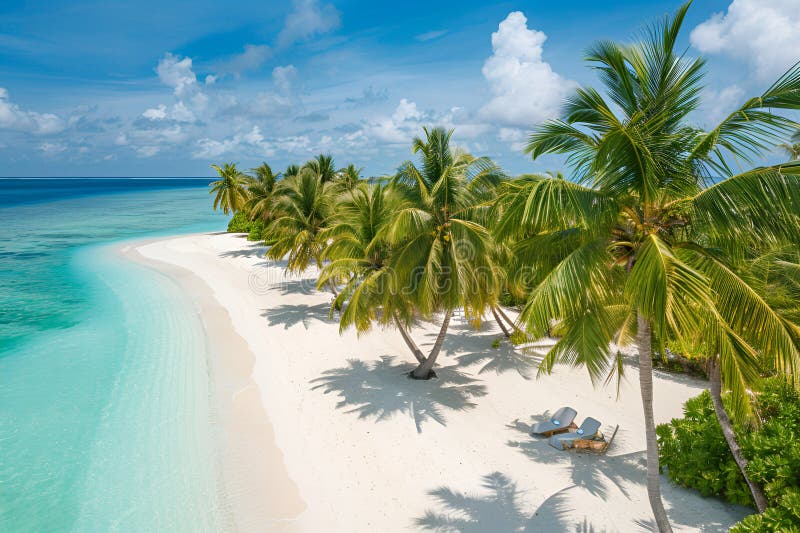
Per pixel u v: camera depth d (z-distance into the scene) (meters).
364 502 9.30
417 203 13.20
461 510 8.88
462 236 12.02
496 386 14.42
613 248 7.31
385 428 11.84
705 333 6.55
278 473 10.32
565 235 7.75
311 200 24.25
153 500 9.46
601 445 10.60
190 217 79.06
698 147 6.21
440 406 12.98
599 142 6.98
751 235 5.96
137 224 66.25
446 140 13.80
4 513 9.03
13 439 11.63
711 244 7.19
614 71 6.83
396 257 13.22
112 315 22.73
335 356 17.28
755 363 6.48
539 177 9.84
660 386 14.13
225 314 22.91
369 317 14.23
